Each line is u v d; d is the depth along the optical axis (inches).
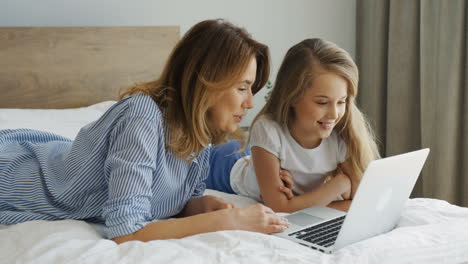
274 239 36.4
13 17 97.4
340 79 51.6
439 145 93.4
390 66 104.0
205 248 34.7
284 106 54.5
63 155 48.2
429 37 95.3
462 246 36.6
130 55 101.6
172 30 104.2
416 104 101.3
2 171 48.6
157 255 32.9
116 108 43.1
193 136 42.6
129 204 37.8
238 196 62.1
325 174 59.0
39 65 95.8
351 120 56.1
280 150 55.6
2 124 77.2
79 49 98.1
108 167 40.9
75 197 44.3
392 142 105.0
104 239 36.8
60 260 32.6
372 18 110.0
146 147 39.7
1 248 35.7
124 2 104.6
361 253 34.4
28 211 46.3
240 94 41.6
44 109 92.7
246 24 113.4
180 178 46.4
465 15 89.1
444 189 92.7
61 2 100.2
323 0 117.4
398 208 42.6
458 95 90.7
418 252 35.4
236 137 46.8
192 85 41.7
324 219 46.0
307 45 54.1
